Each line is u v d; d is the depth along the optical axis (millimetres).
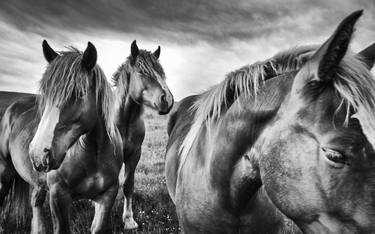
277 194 1551
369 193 1298
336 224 1392
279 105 1644
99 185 3787
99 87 3512
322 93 1452
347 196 1334
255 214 2035
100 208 3906
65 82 3105
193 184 2199
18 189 5250
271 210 2141
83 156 3646
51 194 3697
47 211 5672
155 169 8805
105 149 3764
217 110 2125
